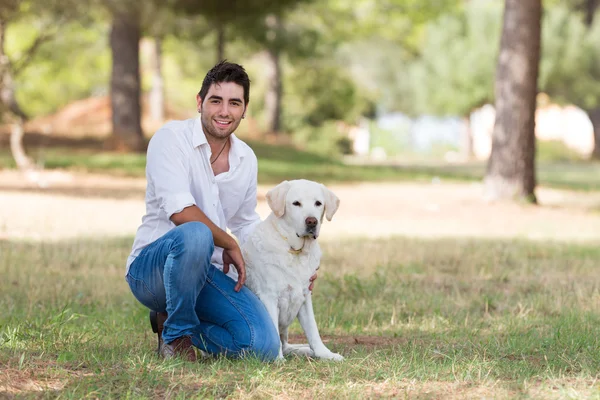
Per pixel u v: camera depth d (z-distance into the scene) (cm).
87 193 1448
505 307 581
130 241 887
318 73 4353
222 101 392
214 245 390
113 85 2108
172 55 3775
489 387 346
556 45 3450
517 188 1496
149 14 1864
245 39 2494
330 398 327
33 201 1268
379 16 3497
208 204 402
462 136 5512
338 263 782
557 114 5159
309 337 417
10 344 404
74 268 716
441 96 3806
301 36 2756
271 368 373
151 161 395
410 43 4431
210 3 1942
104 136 2402
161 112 2891
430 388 345
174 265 370
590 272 745
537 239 1016
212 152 409
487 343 446
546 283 680
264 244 405
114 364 372
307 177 2086
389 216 1314
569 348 427
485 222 1250
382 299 618
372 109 5012
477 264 781
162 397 325
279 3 2067
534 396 328
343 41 3684
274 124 3209
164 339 392
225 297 396
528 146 1491
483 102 3866
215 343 399
